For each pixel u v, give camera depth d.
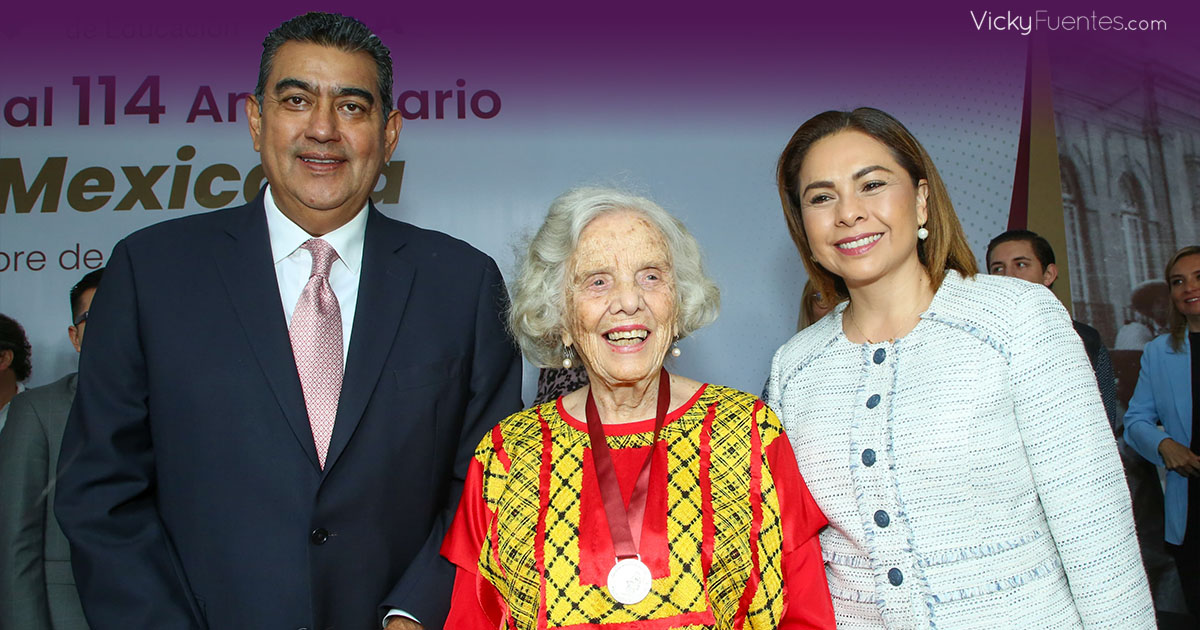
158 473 1.58
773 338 3.23
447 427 1.71
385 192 3.23
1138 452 3.27
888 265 1.49
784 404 1.66
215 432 1.54
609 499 1.38
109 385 1.56
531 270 1.58
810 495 1.49
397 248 1.80
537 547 1.37
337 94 1.62
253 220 1.72
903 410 1.44
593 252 1.46
